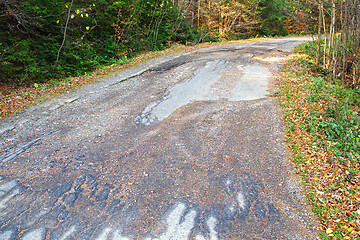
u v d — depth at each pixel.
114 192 3.81
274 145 4.95
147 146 5.03
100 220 3.31
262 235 3.09
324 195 3.65
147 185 3.96
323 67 9.29
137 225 3.24
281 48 13.52
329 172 4.07
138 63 11.58
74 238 3.04
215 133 5.46
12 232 3.11
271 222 3.29
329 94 6.80
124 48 13.67
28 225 3.22
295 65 9.98
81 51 10.80
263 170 4.29
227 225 3.23
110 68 10.84
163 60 11.95
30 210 3.46
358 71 7.65
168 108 6.77
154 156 4.70
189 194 3.77
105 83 8.94
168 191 3.83
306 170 4.20
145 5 16.28
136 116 6.37
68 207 3.52
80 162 4.51
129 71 10.31
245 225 3.24
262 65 10.45
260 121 5.85
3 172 4.20
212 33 22.09
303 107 6.14
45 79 9.39
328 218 3.28
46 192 3.78
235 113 6.31
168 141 5.19
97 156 4.71
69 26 11.01
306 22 11.33
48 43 9.98
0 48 8.30
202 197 3.71
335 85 7.73
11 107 6.79
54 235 3.08
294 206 3.54
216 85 8.35
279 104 6.57
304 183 3.94
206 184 3.97
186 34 19.66
